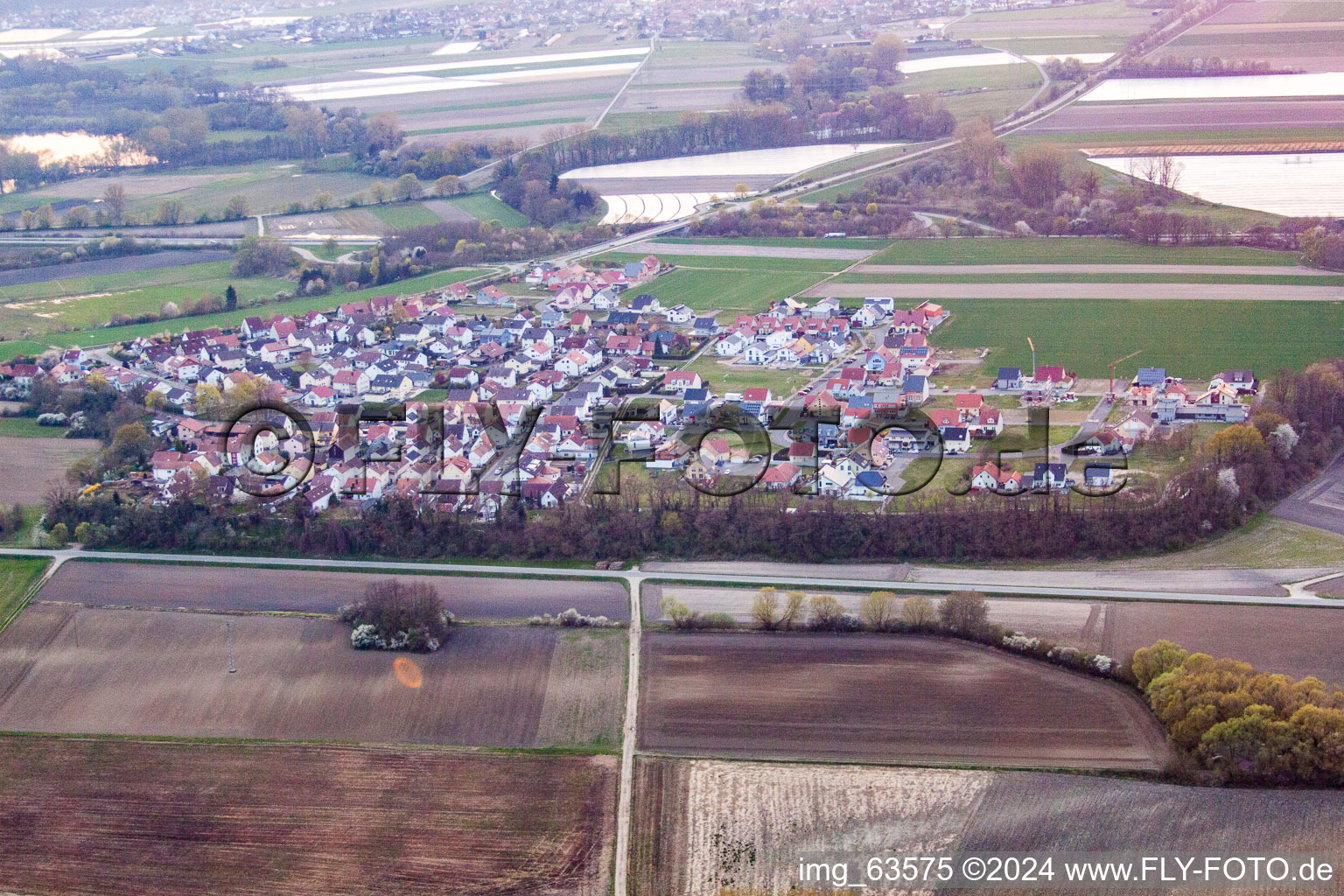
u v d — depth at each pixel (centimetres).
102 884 14900
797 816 15262
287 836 15462
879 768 15988
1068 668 17800
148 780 16512
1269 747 15088
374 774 16462
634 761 16412
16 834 15712
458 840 15262
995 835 14725
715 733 16875
